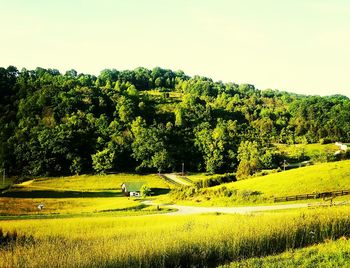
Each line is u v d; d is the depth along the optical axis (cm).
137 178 15488
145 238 2331
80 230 3344
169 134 19700
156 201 9481
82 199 10906
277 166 16188
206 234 2416
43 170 15212
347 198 6347
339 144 18438
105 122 18812
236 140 19250
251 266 2089
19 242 2422
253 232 2498
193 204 8056
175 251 2188
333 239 2678
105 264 1969
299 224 2716
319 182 7338
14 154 15575
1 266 1839
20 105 18650
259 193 7462
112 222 4231
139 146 17250
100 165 15650
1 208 8156
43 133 16150
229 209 6488
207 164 17675
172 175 16625
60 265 1870
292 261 2148
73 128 17725
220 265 2155
